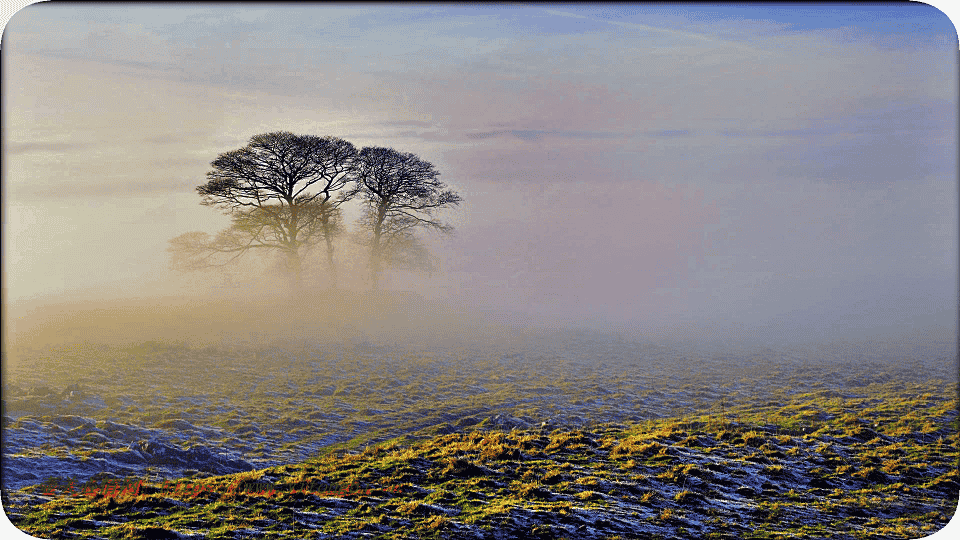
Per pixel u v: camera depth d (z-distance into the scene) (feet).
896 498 57.06
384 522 47.42
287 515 47.75
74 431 66.18
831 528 50.03
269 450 68.54
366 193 193.36
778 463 64.75
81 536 43.29
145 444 62.18
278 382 101.09
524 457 64.75
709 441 72.13
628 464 62.49
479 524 47.14
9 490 50.44
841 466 64.28
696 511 52.01
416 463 61.93
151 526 44.19
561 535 45.83
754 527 49.42
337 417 83.15
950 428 78.54
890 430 78.64
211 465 60.85
